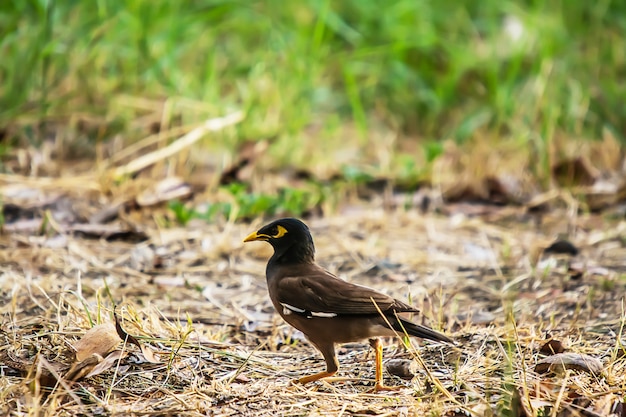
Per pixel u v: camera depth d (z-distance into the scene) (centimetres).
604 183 1378
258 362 809
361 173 1395
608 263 1093
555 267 1082
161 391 732
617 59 1722
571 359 759
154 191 1288
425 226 1252
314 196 1324
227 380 764
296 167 1451
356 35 1681
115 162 1402
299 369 809
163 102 1501
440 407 695
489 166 1414
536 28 1678
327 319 766
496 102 1595
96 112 1474
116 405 702
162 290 1003
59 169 1383
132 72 1520
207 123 1398
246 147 1427
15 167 1374
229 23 1633
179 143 1361
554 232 1227
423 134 1688
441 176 1447
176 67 1566
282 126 1501
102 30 1481
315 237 1202
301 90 1566
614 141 1507
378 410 702
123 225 1192
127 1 1538
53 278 997
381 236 1209
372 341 768
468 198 1364
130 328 839
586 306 948
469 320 897
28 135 1424
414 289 1016
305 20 1723
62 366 747
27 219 1202
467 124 1573
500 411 680
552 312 932
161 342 813
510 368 715
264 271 1080
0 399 687
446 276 1062
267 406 715
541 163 1438
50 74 1479
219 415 696
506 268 1084
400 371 783
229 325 918
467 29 1798
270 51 1598
